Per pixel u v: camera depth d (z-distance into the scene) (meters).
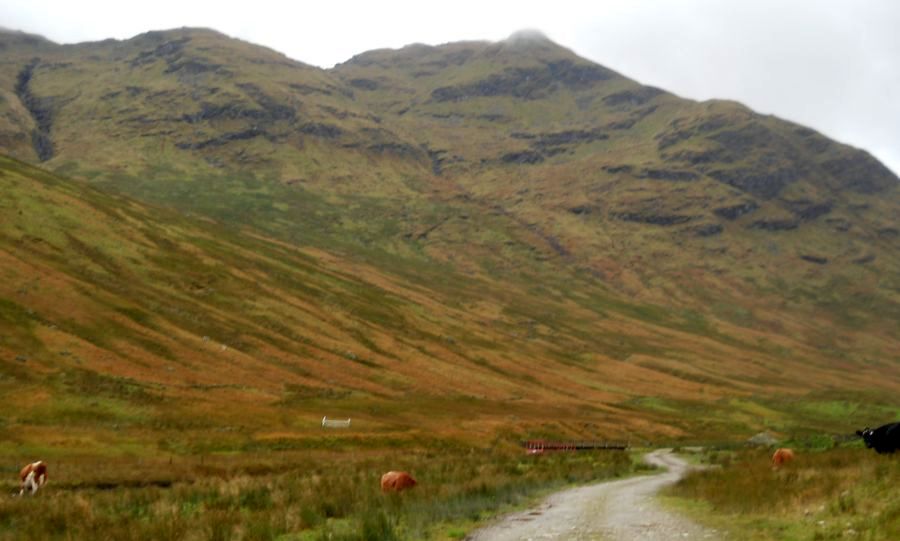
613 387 166.88
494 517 23.78
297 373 109.50
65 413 66.25
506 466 45.50
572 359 190.62
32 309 93.12
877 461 29.86
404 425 86.06
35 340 84.50
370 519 20.00
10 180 138.88
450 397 118.50
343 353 127.94
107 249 130.38
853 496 22.14
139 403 73.56
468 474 38.28
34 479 32.41
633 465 55.59
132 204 172.38
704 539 18.67
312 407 90.06
